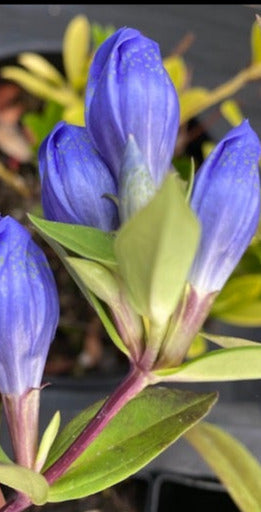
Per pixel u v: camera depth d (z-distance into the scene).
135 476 0.39
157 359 0.24
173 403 0.26
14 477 0.24
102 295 0.23
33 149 0.45
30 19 0.51
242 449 0.29
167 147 0.24
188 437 0.30
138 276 0.21
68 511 0.39
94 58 0.24
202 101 0.40
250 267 0.38
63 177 0.24
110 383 0.42
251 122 0.51
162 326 0.23
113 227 0.24
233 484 0.29
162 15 0.54
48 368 0.43
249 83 0.51
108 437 0.26
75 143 0.24
